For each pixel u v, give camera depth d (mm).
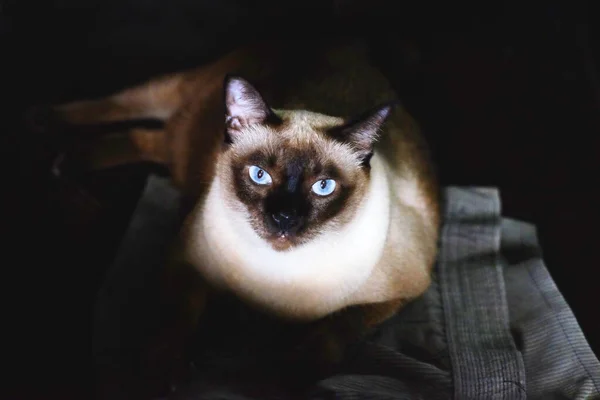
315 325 656
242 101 608
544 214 834
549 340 662
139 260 704
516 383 625
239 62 773
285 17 953
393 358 643
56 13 932
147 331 649
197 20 961
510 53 988
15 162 800
